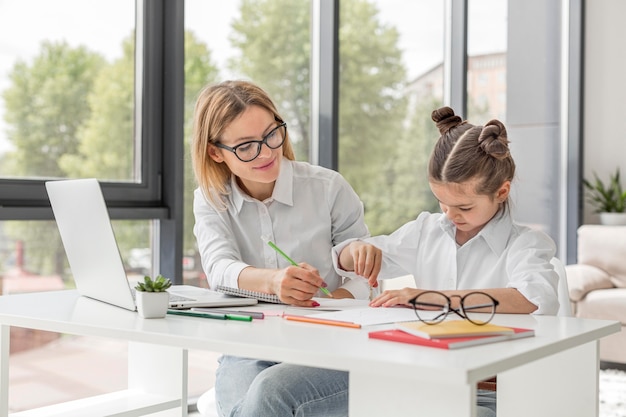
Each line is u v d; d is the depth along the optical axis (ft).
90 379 9.30
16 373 8.59
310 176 7.00
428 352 3.75
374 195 12.67
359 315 4.96
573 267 14.65
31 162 8.68
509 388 4.89
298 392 4.93
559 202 18.11
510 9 16.37
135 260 9.64
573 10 17.98
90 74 9.20
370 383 3.86
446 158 5.74
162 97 9.79
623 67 17.63
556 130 17.93
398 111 13.20
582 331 4.45
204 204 6.83
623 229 14.93
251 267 6.09
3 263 8.48
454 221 5.93
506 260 6.03
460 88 14.35
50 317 5.07
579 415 4.62
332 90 11.59
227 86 6.48
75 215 5.65
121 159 9.52
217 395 6.07
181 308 5.40
